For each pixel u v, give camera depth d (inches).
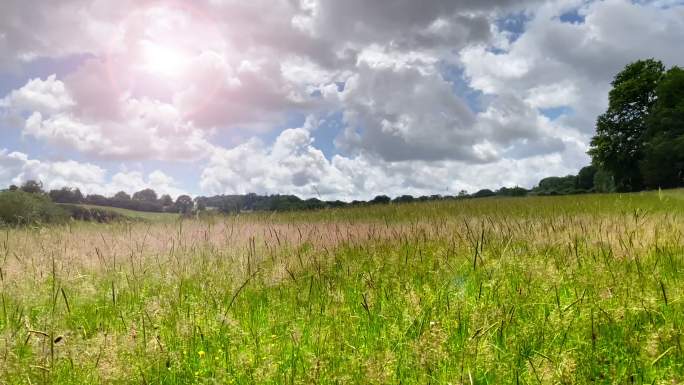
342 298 199.3
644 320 164.1
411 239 331.0
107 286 250.8
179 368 142.0
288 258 288.2
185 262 292.0
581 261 243.0
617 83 2561.5
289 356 151.3
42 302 215.6
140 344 150.1
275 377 133.9
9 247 335.3
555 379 121.8
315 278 242.4
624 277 204.8
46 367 132.7
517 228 351.6
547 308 179.3
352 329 171.2
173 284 238.2
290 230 427.5
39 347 140.9
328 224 490.0
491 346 141.0
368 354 144.6
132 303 214.8
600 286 194.2
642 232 308.3
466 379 120.8
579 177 3021.7
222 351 152.4
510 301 183.0
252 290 232.7
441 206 775.7
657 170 2210.9
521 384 126.3
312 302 205.9
